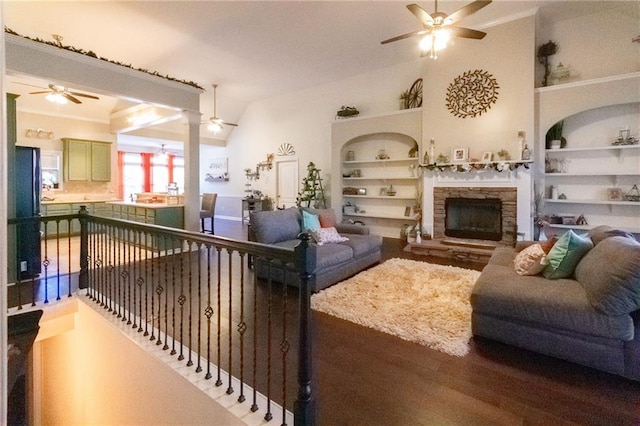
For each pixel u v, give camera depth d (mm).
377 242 4594
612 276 1990
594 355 2080
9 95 3664
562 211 5199
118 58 5785
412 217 6688
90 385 3248
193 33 4977
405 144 6855
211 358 2318
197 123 5906
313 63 6457
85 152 7629
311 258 1650
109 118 8086
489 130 5328
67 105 7242
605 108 4824
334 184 7434
